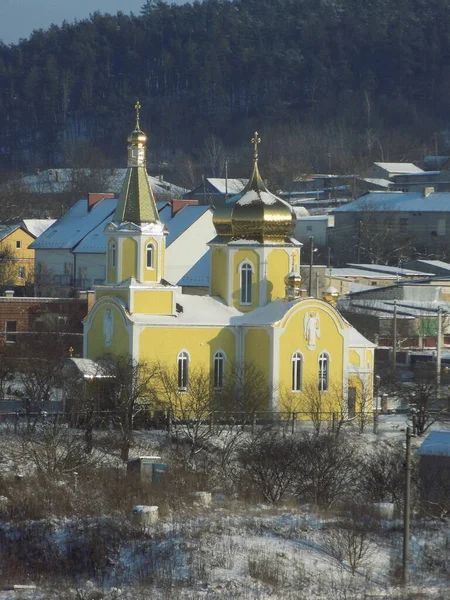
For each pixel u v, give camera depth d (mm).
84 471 175875
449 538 156250
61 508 159750
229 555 146125
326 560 147750
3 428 198625
